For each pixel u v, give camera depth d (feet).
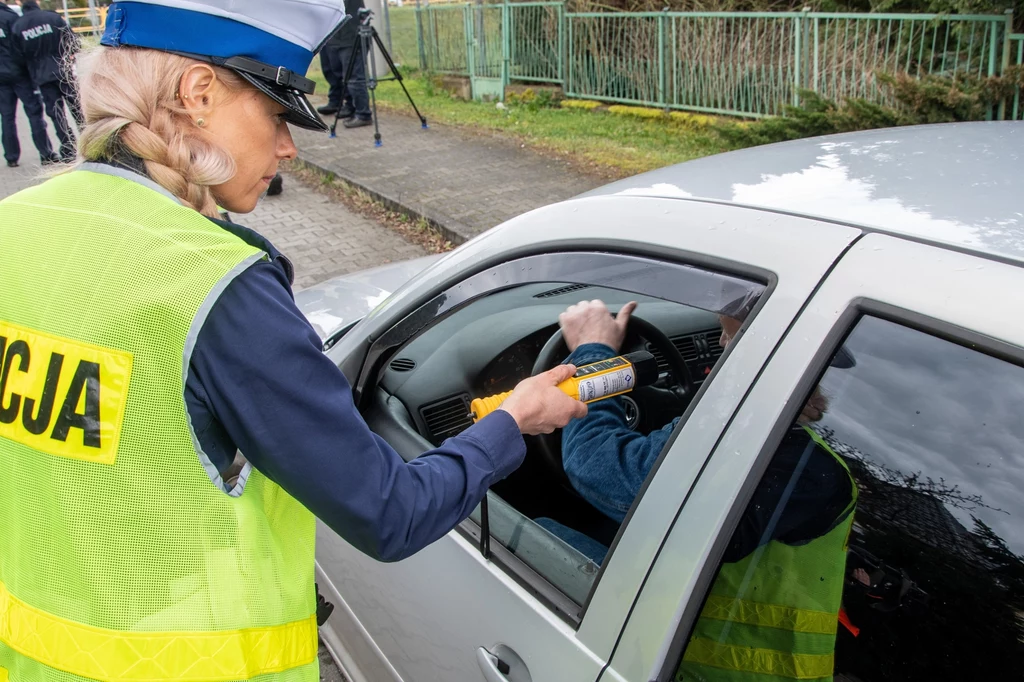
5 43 25.63
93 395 2.89
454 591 4.62
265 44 3.09
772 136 18.83
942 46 19.90
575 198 4.82
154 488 2.98
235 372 2.87
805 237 3.41
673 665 3.28
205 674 3.12
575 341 5.25
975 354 2.85
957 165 3.87
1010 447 2.84
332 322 8.03
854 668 3.32
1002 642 2.97
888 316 3.03
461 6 31.86
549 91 29.91
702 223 3.83
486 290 5.04
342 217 20.98
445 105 32.04
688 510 3.37
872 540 3.24
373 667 5.85
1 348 3.05
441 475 3.36
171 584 3.09
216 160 3.10
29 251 3.05
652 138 24.52
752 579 3.35
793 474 3.26
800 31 21.61
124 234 2.95
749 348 3.35
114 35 3.05
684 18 24.41
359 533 3.08
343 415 3.01
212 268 2.87
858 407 3.15
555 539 4.34
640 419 5.57
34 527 3.13
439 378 6.22
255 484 3.26
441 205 20.01
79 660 3.12
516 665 4.10
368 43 28.09
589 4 27.78
